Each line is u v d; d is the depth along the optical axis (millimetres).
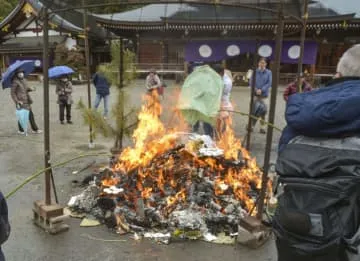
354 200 1528
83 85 22766
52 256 2863
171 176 3873
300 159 1659
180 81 24016
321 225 1514
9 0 44562
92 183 4172
